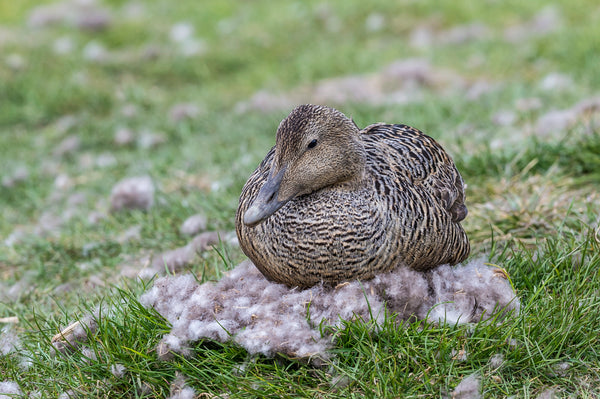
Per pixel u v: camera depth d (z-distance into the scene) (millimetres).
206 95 18328
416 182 6707
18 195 13133
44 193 13125
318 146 6098
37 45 21219
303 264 6195
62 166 14734
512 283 6691
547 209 8812
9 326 7703
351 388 5828
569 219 8375
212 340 6309
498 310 6441
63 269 9477
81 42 22109
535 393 5766
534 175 10109
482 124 13344
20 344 7000
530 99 14492
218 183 11547
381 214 6129
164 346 6164
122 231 10406
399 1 22969
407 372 5824
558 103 14242
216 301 6605
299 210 6168
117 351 6289
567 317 6238
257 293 6711
